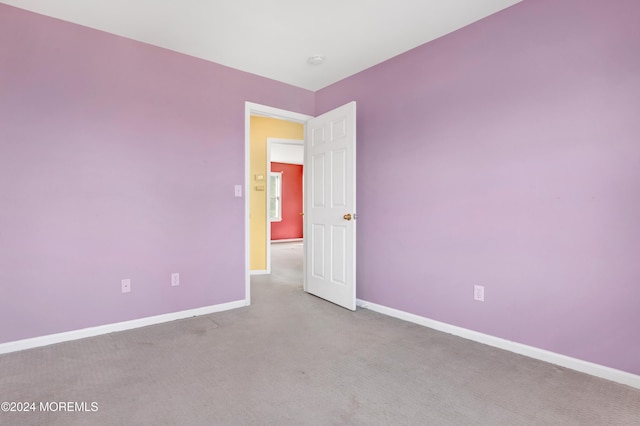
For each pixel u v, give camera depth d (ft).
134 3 7.13
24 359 6.86
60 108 7.74
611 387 5.88
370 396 5.60
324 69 10.63
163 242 9.22
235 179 10.61
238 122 10.65
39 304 7.53
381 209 10.12
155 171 9.07
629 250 5.93
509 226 7.36
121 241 8.57
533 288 7.04
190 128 9.68
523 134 7.13
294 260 20.36
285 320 9.39
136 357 7.00
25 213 7.36
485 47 7.71
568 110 6.54
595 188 6.26
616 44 6.01
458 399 5.51
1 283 7.13
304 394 5.64
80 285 8.01
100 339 7.97
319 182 11.59
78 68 7.97
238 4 7.18
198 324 9.05
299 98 12.20
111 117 8.41
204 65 9.93
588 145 6.32
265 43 8.95
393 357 7.07
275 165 30.78
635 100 5.84
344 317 9.66
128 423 4.84
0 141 7.10
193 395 5.58
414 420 4.96
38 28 7.49
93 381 6.01
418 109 9.11
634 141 5.86
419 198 9.10
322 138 11.42
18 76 7.28
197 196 9.82
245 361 6.86
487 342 7.75
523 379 6.15
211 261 10.11
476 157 7.89
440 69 8.59
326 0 7.04
